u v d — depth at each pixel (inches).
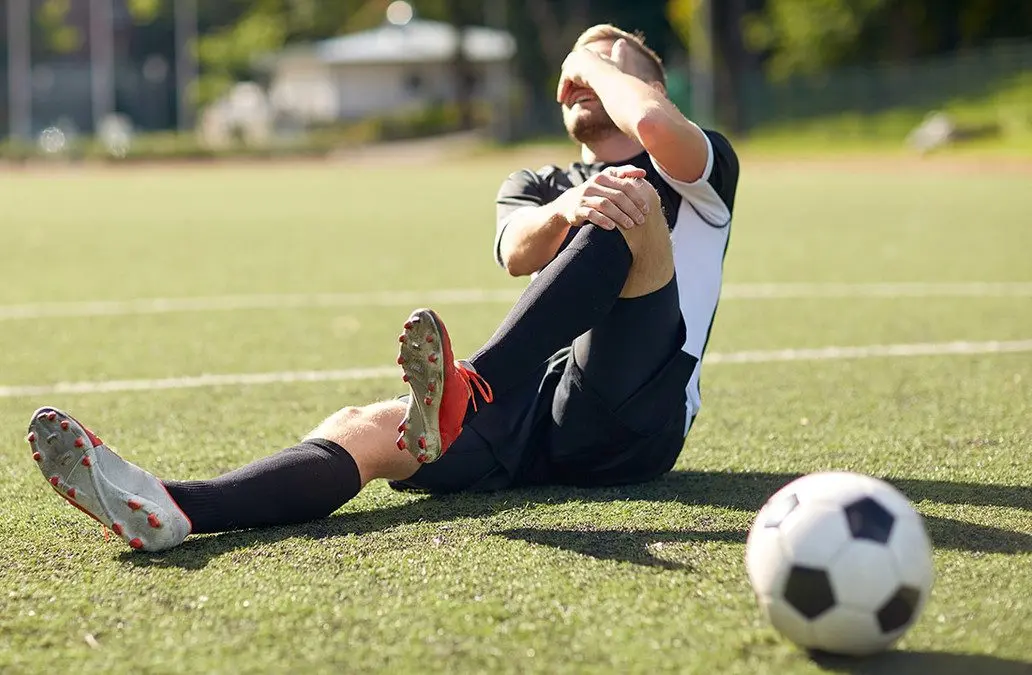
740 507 333.1
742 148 3954.2
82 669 231.3
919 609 227.9
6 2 6732.3
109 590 273.7
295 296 879.7
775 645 236.4
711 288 349.4
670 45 5885.8
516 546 299.0
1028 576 273.0
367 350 647.1
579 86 367.2
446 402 284.8
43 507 347.3
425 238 1380.4
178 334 707.4
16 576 285.0
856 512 228.5
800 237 1322.6
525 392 347.3
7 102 6437.0
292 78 6456.7
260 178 3065.9
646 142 332.8
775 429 443.2
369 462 321.7
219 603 263.7
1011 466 379.6
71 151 3993.6
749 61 5556.1
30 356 635.5
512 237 335.0
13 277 1016.2
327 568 284.8
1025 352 612.7
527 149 4249.5
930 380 540.4
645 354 318.0
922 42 4749.0
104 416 484.1
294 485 312.3
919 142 3442.4
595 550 294.8
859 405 486.3
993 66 3966.5
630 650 234.1
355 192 2395.4
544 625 246.7
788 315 760.3
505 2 5447.8
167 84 7071.9
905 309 778.8
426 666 228.2
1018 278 932.6
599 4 5753.0
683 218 349.4
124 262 1130.7
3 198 2255.2
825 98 4276.6
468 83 5428.2
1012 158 2977.4
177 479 384.2
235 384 553.3
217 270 1062.4
